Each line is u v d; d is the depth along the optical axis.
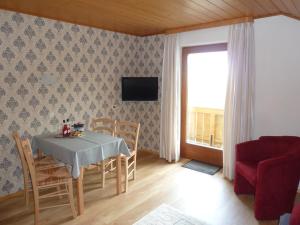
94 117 4.07
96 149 2.77
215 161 4.19
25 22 3.08
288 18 3.08
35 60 3.23
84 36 3.77
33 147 3.20
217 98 4.16
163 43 4.35
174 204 2.91
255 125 3.49
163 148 4.47
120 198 3.05
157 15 3.20
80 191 2.68
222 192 3.21
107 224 2.53
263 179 2.51
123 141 3.09
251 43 3.33
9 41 2.96
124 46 4.42
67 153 2.65
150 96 4.44
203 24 3.68
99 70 4.06
